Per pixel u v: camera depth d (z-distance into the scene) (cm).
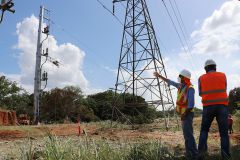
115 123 2477
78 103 5175
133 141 1018
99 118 5369
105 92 6066
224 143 638
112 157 558
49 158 505
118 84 2545
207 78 670
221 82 660
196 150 624
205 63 693
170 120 3008
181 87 646
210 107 657
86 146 572
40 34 3372
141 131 1766
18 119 3931
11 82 5709
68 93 5000
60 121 4475
